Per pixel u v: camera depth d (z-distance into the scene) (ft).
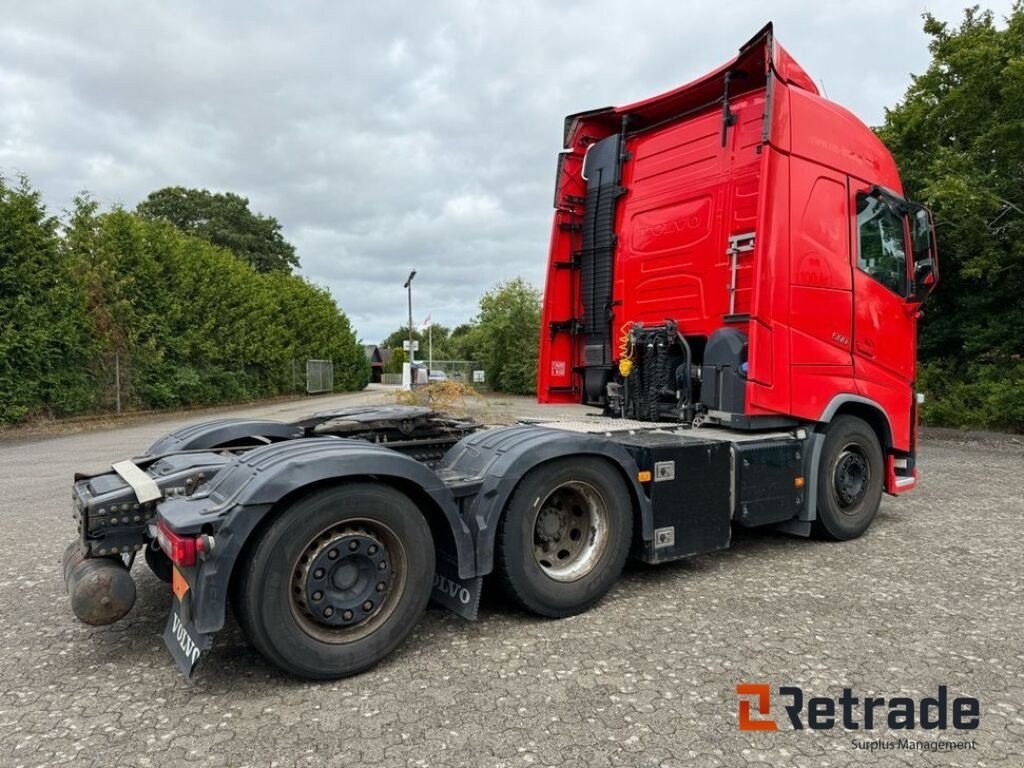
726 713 9.48
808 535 18.01
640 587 14.97
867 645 11.70
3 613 13.73
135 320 68.13
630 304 21.27
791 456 17.38
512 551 12.40
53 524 21.27
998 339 47.67
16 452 40.47
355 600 10.80
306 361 119.96
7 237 50.88
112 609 10.98
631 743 8.73
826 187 18.07
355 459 10.68
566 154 22.76
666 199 20.30
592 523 13.71
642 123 21.59
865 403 18.94
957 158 45.16
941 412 48.24
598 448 13.41
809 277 17.53
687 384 18.51
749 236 17.72
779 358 16.84
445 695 10.10
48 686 10.55
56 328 54.19
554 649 11.71
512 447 12.85
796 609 13.46
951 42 49.06
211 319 81.10
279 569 10.09
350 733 9.06
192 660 9.84
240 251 183.11
